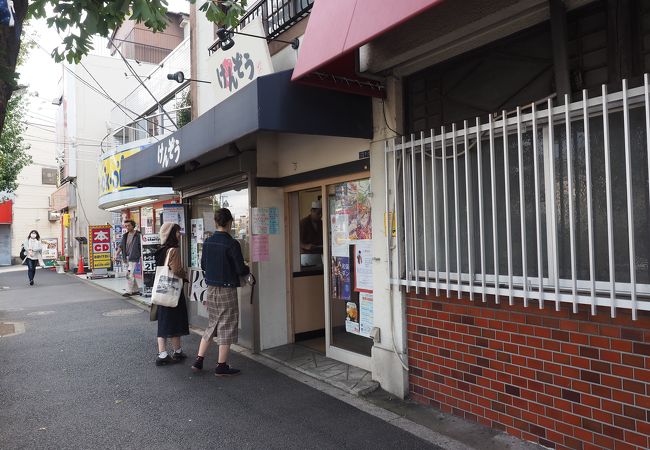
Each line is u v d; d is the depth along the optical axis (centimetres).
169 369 561
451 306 405
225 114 484
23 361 609
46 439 383
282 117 427
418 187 432
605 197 309
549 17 340
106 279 1684
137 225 1579
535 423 345
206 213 772
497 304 369
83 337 742
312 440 372
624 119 284
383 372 468
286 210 644
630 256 282
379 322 474
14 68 329
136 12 365
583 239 320
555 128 332
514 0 332
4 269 2688
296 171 604
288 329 644
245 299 643
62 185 2427
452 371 406
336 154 535
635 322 290
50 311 1011
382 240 465
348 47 364
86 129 2114
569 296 314
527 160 353
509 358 361
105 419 420
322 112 445
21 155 1645
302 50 427
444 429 382
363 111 465
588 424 314
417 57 421
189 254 816
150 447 367
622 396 297
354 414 418
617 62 309
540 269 329
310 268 670
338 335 568
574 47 332
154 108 1301
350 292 546
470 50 398
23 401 466
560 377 329
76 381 523
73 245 2388
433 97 434
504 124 350
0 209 3023
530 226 351
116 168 1421
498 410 371
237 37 612
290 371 542
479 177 371
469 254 380
